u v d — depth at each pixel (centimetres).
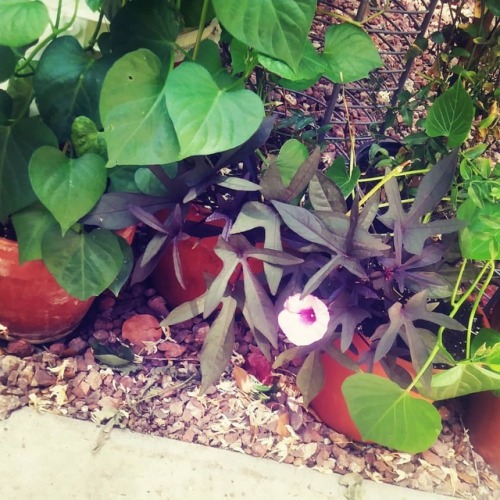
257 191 82
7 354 90
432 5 108
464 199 91
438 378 78
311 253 80
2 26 67
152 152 70
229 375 95
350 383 73
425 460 92
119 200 77
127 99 70
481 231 77
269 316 77
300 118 103
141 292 101
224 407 92
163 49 75
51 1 85
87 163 75
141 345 95
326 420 92
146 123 70
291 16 66
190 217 88
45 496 80
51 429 85
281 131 107
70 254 79
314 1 65
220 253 76
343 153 118
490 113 95
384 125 108
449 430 96
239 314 101
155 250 78
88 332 95
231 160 78
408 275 79
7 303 85
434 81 99
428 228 78
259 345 79
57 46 76
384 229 96
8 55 74
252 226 77
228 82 78
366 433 76
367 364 79
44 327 89
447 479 91
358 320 78
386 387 74
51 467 82
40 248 78
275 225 77
